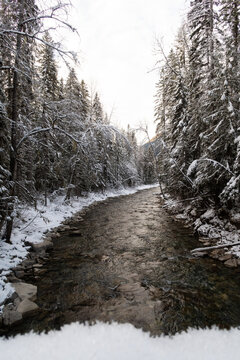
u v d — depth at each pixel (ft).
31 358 9.82
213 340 11.00
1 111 18.26
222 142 26.86
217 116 27.63
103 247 26.63
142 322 12.56
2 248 21.30
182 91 45.47
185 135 41.73
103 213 50.88
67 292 16.15
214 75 30.42
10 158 22.30
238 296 15.37
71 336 11.31
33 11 20.02
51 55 20.66
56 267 20.79
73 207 53.78
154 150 67.97
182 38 50.37
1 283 15.48
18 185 24.49
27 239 25.57
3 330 11.74
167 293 15.99
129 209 56.65
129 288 16.80
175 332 11.63
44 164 40.88
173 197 57.47
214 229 27.63
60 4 16.55
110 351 10.26
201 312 13.53
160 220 41.81
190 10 36.55
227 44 26.21
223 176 27.27
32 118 31.50
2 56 19.61
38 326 12.13
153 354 10.06
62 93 57.57
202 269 19.94
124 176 116.88
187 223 36.52
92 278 18.53
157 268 20.52
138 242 28.45
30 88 24.54
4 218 20.45
